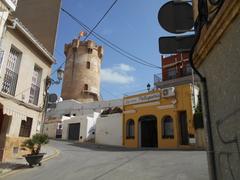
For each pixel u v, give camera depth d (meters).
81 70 52.25
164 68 33.28
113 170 10.28
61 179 8.95
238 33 2.26
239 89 2.25
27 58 14.64
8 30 12.66
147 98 25.91
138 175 8.98
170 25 3.39
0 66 11.52
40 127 16.17
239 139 2.26
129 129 27.38
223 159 2.63
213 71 2.89
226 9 2.40
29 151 15.17
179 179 7.92
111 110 33.28
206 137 3.03
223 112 2.62
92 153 17.80
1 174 9.93
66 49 55.50
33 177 9.48
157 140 24.20
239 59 2.24
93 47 54.81
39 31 18.25
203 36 3.07
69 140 34.38
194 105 22.27
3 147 12.82
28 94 14.70
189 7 3.43
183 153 15.30
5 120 13.32
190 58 3.20
